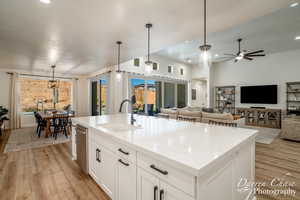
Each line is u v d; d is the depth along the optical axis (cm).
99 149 192
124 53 394
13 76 576
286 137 421
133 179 133
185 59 762
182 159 93
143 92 645
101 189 198
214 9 201
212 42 502
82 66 554
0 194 189
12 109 572
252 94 675
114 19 225
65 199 180
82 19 223
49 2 182
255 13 211
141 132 165
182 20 229
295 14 325
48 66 547
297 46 543
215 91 817
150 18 223
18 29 252
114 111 551
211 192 97
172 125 205
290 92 579
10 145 380
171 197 99
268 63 645
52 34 273
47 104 682
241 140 133
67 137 457
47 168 257
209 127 191
